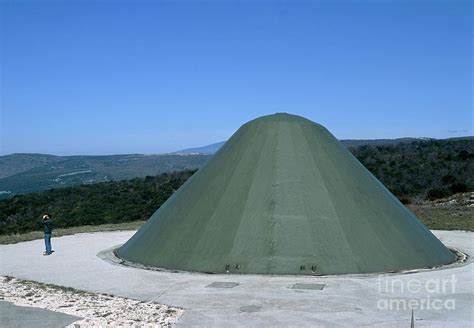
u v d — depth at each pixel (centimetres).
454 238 1820
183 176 5397
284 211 1223
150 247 1333
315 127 1465
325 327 745
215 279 1083
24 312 847
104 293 983
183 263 1209
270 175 1303
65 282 1100
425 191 4281
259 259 1148
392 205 1380
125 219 3238
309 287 996
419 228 1374
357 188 1338
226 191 1312
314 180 1296
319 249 1156
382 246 1207
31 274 1205
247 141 1420
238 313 821
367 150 6812
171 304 884
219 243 1203
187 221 1310
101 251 1581
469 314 809
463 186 4072
